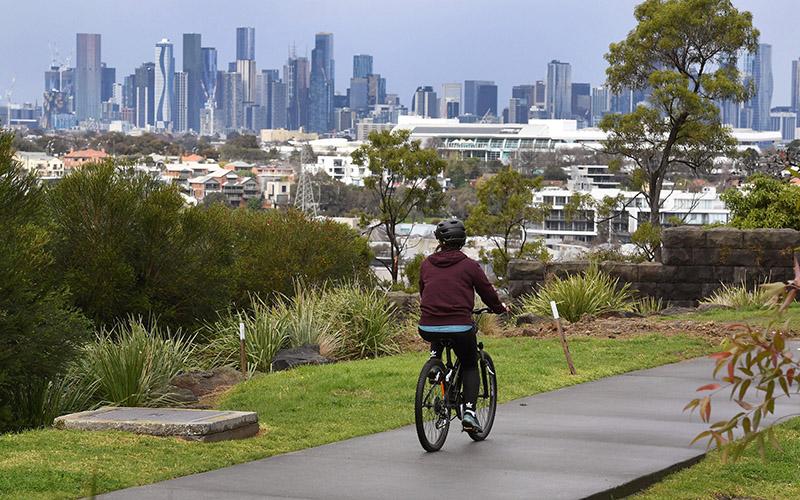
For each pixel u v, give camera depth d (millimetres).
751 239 25078
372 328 19750
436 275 10688
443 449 10719
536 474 9539
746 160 49844
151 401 14938
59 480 8922
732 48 48531
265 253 32250
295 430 11727
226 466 9867
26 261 14578
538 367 16094
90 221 22328
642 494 9227
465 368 10898
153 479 9219
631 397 13867
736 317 21359
